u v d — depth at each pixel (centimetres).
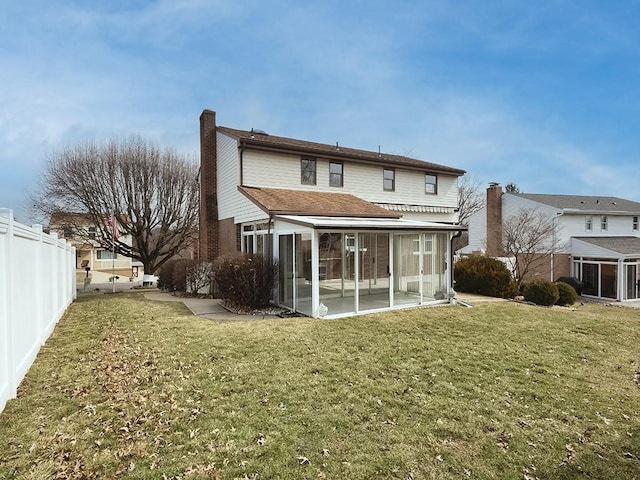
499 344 923
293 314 1242
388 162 2217
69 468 396
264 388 613
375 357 787
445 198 2538
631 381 714
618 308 2064
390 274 1343
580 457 453
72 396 567
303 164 1950
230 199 1856
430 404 577
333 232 1255
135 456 420
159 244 2844
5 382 534
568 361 819
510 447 468
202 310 1321
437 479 400
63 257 1252
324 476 396
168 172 2739
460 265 1980
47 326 899
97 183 2505
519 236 2927
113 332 962
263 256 1388
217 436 464
